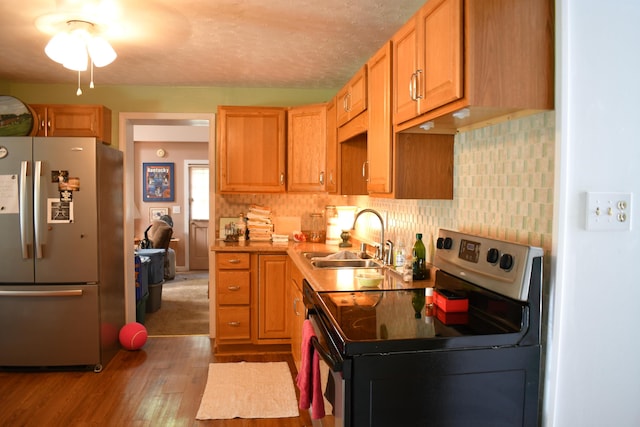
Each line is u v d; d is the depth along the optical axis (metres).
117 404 2.82
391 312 1.68
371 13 2.42
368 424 1.35
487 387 1.41
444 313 1.67
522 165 1.62
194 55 3.17
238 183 3.93
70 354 3.31
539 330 1.45
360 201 3.91
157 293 5.12
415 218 2.63
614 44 1.44
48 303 3.29
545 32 1.43
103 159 3.46
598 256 1.48
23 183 3.20
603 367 1.50
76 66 2.47
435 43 1.59
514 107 1.43
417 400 1.37
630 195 1.48
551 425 1.49
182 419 2.64
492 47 1.40
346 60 3.28
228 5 2.31
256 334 3.72
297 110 3.84
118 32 2.69
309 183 3.80
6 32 2.67
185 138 7.42
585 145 1.44
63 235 3.28
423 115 1.77
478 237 1.72
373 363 1.34
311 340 1.80
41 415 2.67
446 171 2.12
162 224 6.88
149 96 4.09
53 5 2.29
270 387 3.07
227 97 4.16
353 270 2.62
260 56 3.19
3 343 3.28
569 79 1.42
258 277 3.70
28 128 3.56
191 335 4.21
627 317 1.51
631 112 1.46
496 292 1.56
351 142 3.32
